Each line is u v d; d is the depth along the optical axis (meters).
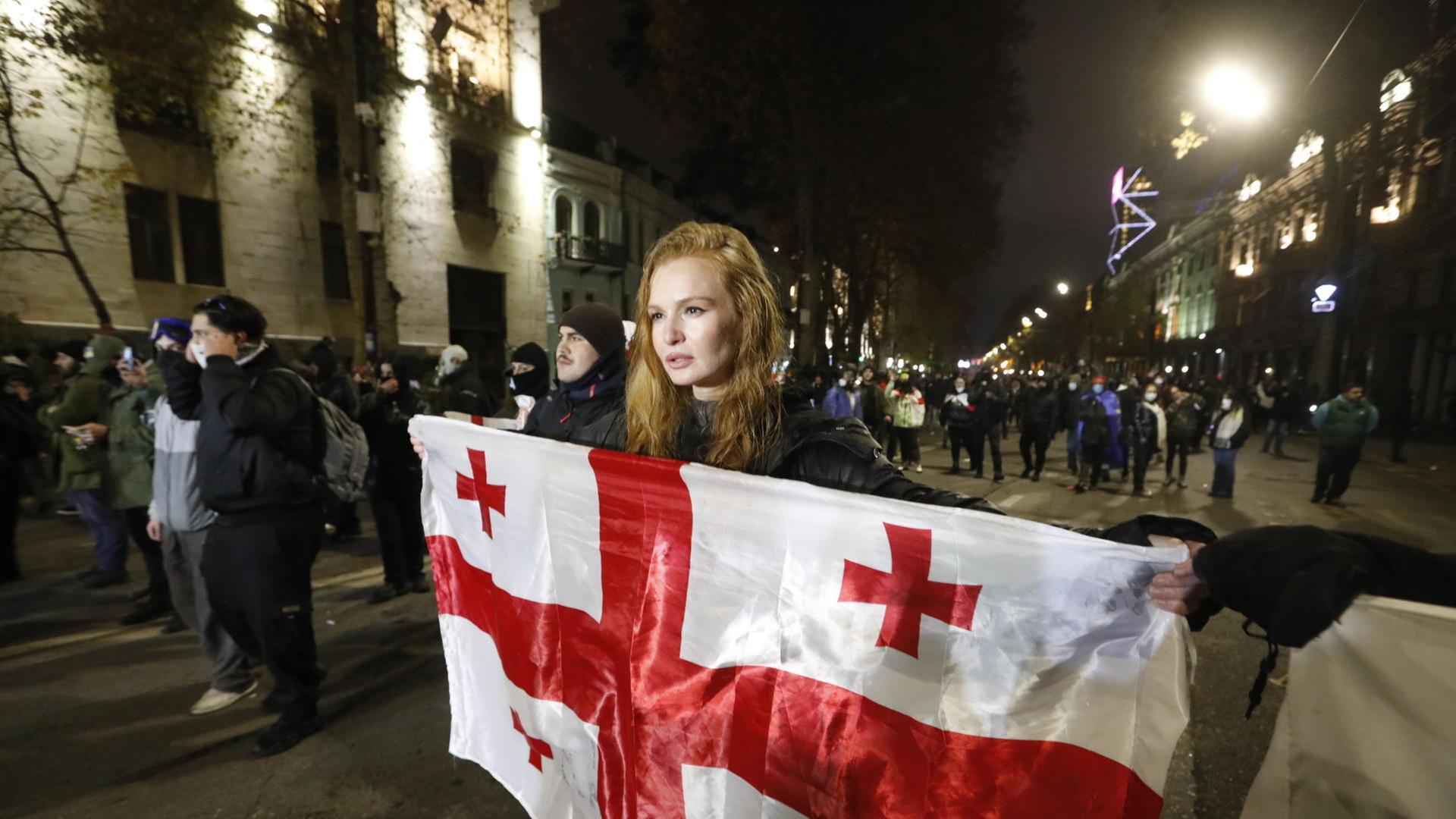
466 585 1.92
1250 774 2.60
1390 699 0.87
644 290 1.51
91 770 2.55
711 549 1.39
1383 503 8.52
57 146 10.90
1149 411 8.97
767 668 1.33
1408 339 19.89
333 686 3.25
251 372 2.45
